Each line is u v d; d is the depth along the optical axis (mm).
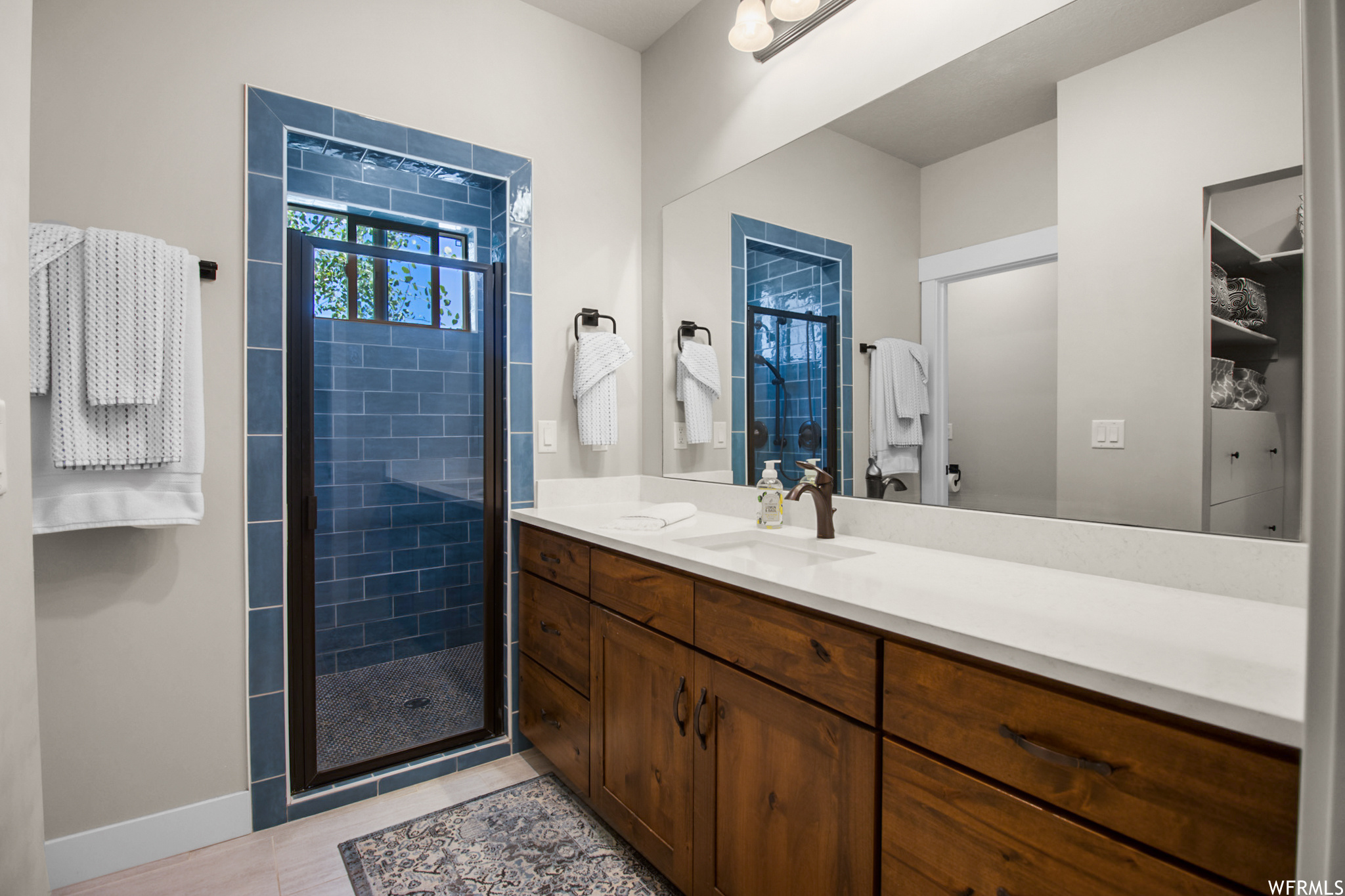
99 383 1363
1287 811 567
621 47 2418
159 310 1438
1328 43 423
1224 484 1021
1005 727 779
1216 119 1030
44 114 1420
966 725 820
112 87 1492
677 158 2287
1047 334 1254
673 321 2305
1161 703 638
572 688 1771
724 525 1800
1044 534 1236
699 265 2186
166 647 1559
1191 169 1057
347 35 1812
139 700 1529
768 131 1922
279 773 1696
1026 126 1291
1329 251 423
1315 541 429
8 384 738
